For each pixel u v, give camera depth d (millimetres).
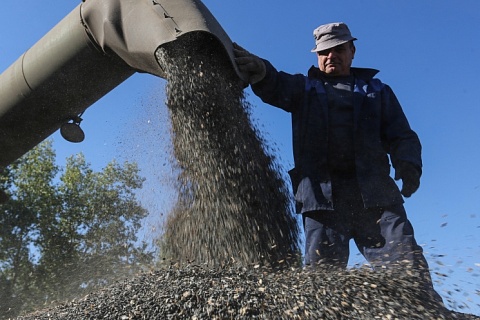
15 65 6801
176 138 5000
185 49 5012
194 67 4949
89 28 6016
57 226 26703
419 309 3631
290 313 3402
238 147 4809
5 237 26031
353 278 3861
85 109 6852
